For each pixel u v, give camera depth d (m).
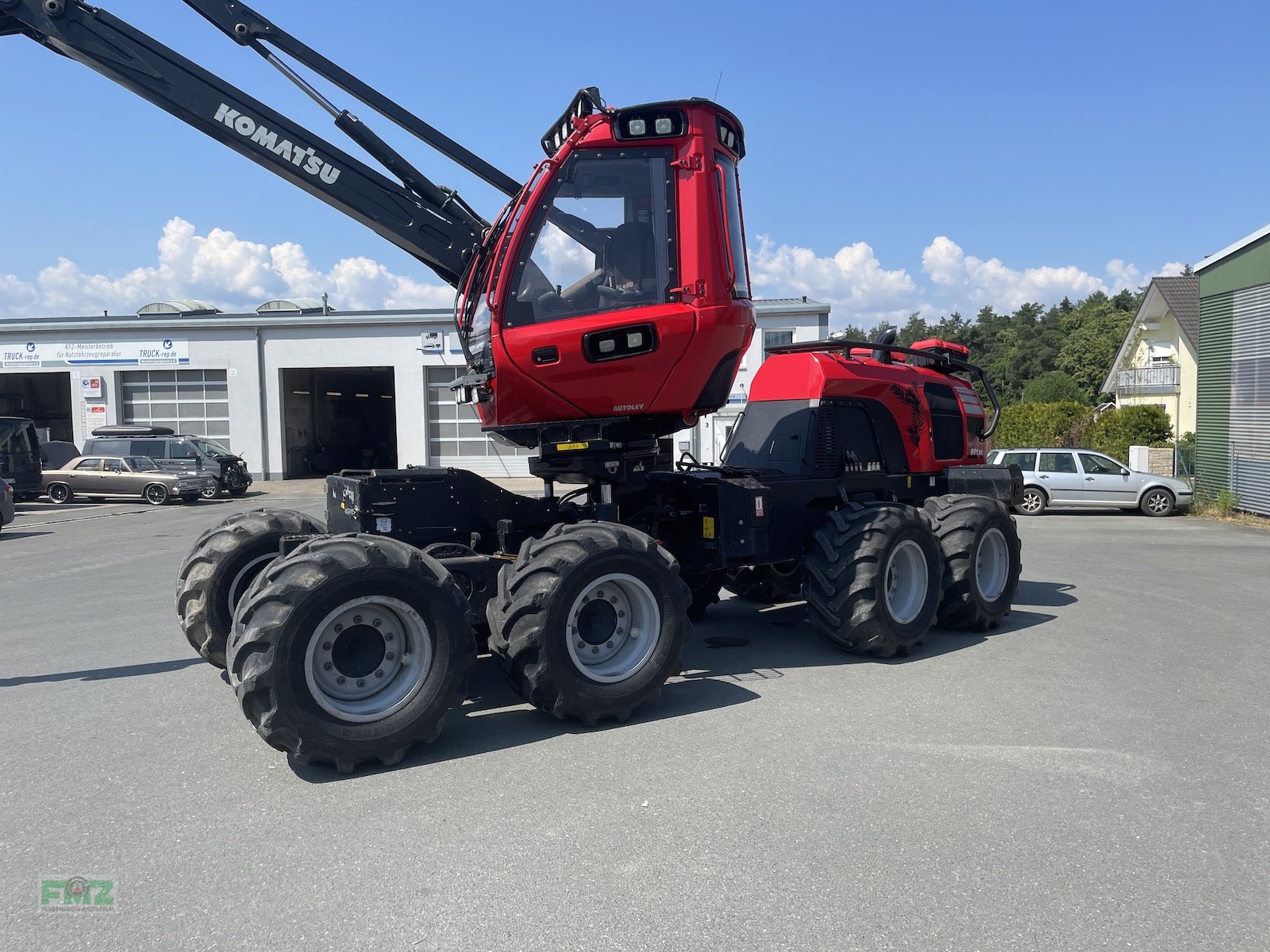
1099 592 9.12
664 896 3.01
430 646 4.31
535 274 5.16
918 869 3.19
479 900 2.99
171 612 8.40
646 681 4.85
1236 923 2.85
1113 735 4.62
